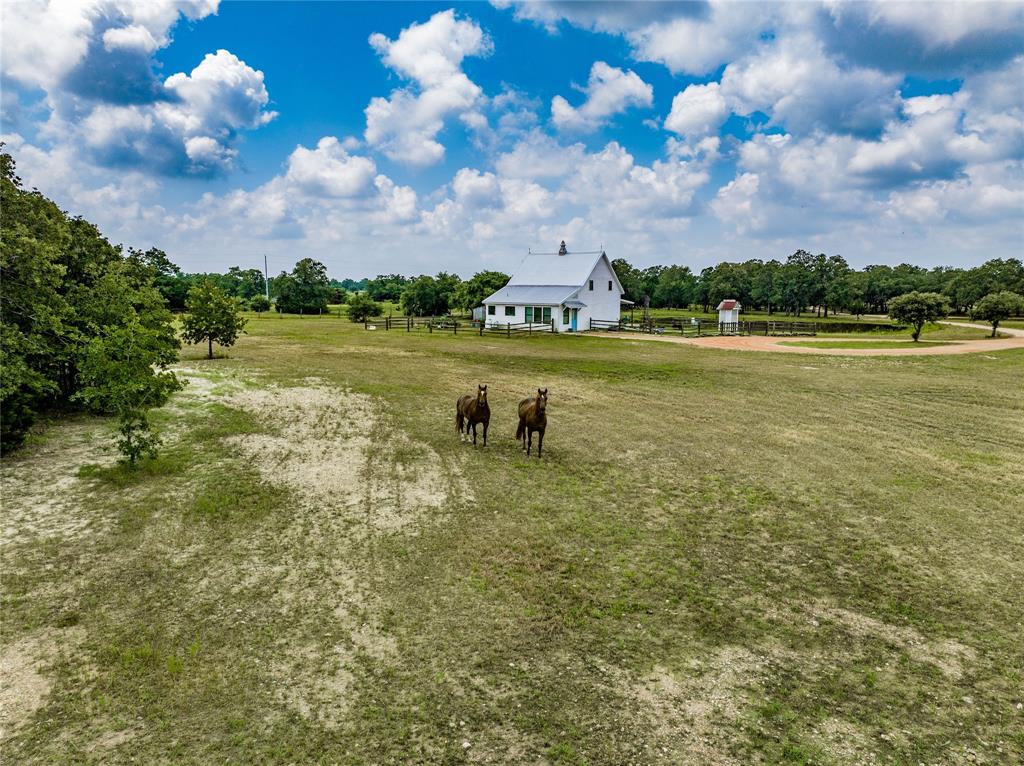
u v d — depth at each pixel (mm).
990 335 44625
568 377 23531
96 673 5492
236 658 5738
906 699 5266
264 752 4586
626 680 5496
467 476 11219
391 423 15523
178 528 8711
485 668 5633
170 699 5168
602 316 52312
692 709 5117
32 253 12656
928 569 7652
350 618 6441
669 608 6711
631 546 8273
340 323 59062
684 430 14883
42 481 10547
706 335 45344
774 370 25484
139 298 15641
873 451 13016
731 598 6941
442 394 19750
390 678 5473
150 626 6250
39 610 6492
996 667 5719
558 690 5340
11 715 4930
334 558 7844
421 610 6613
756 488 10633
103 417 15477
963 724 4961
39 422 14609
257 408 17000
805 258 108438
